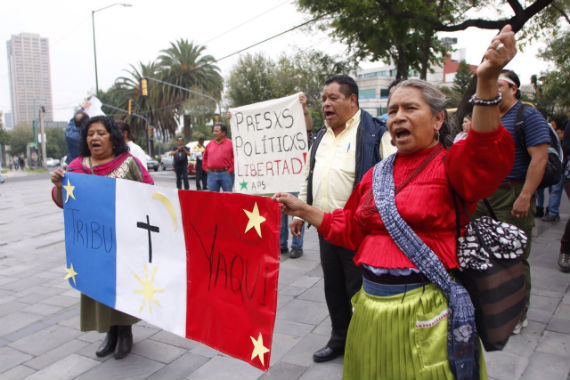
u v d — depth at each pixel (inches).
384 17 379.2
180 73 1327.5
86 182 119.1
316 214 76.3
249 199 83.0
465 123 120.9
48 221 362.0
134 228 108.5
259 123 183.3
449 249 62.4
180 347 128.8
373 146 104.1
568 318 129.7
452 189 61.9
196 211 93.7
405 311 61.9
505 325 61.4
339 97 107.3
